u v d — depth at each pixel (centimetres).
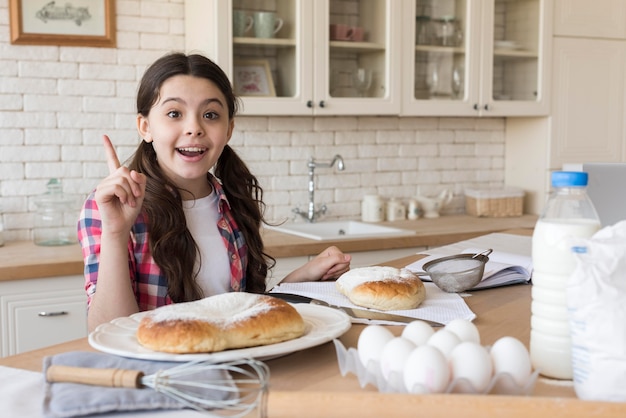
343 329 110
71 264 258
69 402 85
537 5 370
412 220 373
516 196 386
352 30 329
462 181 403
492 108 362
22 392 93
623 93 396
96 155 317
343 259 167
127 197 132
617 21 390
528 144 395
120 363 97
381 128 378
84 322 264
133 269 157
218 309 108
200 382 89
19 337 255
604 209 159
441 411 72
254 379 97
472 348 83
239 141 344
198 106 155
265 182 351
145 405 86
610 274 82
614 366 79
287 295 142
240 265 173
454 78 354
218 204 172
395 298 130
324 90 322
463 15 354
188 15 323
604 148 395
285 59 316
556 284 95
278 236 316
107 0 311
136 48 320
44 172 309
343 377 98
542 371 96
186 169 157
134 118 322
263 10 309
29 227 308
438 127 394
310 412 75
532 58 372
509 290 155
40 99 306
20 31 297
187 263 159
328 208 368
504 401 72
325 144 364
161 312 106
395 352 86
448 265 150
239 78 306
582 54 384
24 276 251
